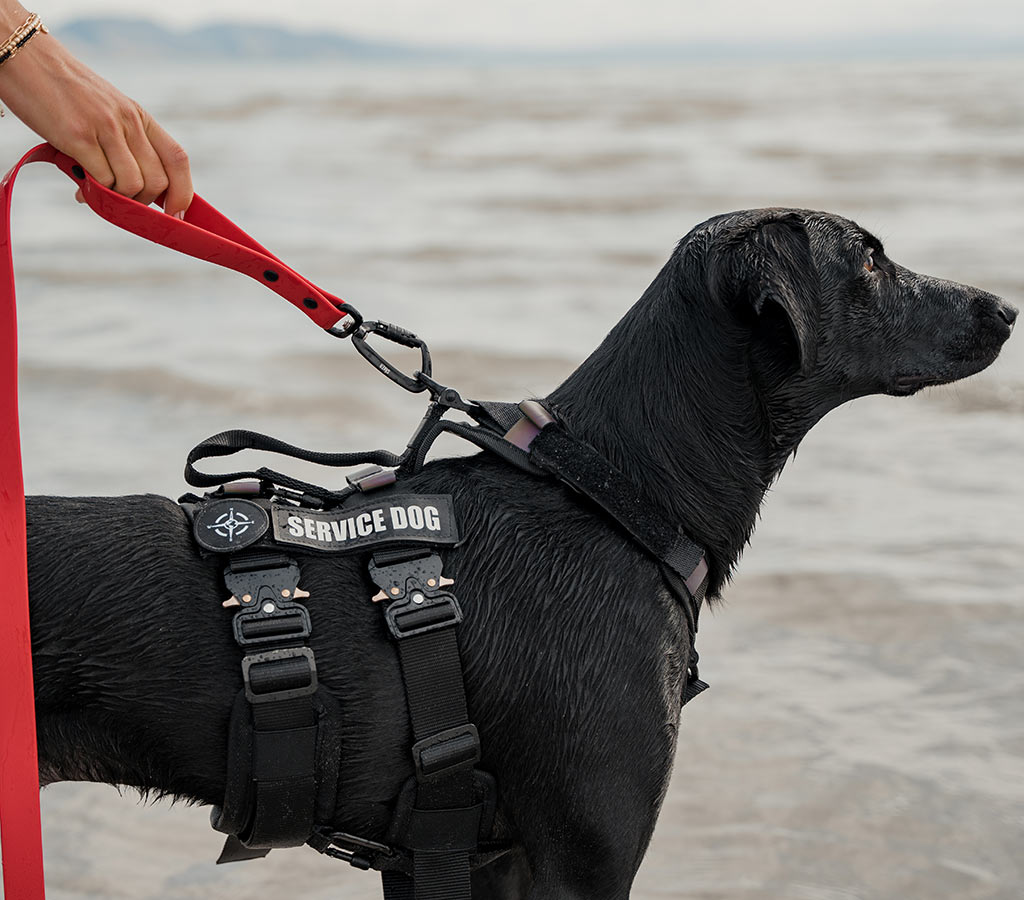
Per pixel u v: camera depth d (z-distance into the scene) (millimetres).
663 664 2414
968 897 3252
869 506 5715
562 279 10656
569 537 2441
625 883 2414
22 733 2055
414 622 2283
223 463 5977
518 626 2365
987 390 7363
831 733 3941
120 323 9219
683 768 3812
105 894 3365
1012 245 11312
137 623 2215
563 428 2564
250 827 2312
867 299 2701
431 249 12219
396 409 6902
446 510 2420
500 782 2400
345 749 2279
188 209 2633
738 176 17766
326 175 19594
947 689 4164
